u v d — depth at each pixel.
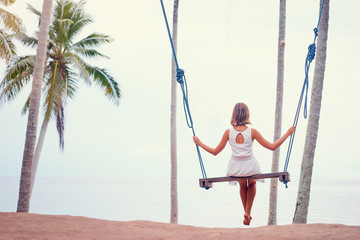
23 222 6.47
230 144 5.37
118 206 104.56
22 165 14.59
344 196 147.50
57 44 25.33
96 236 5.81
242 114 5.33
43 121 23.73
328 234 5.77
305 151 12.48
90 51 26.06
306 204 12.22
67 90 25.91
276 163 17.33
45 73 24.50
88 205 107.94
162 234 6.15
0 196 142.50
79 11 25.89
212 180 5.58
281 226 6.62
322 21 12.84
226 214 84.06
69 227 6.32
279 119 17.34
